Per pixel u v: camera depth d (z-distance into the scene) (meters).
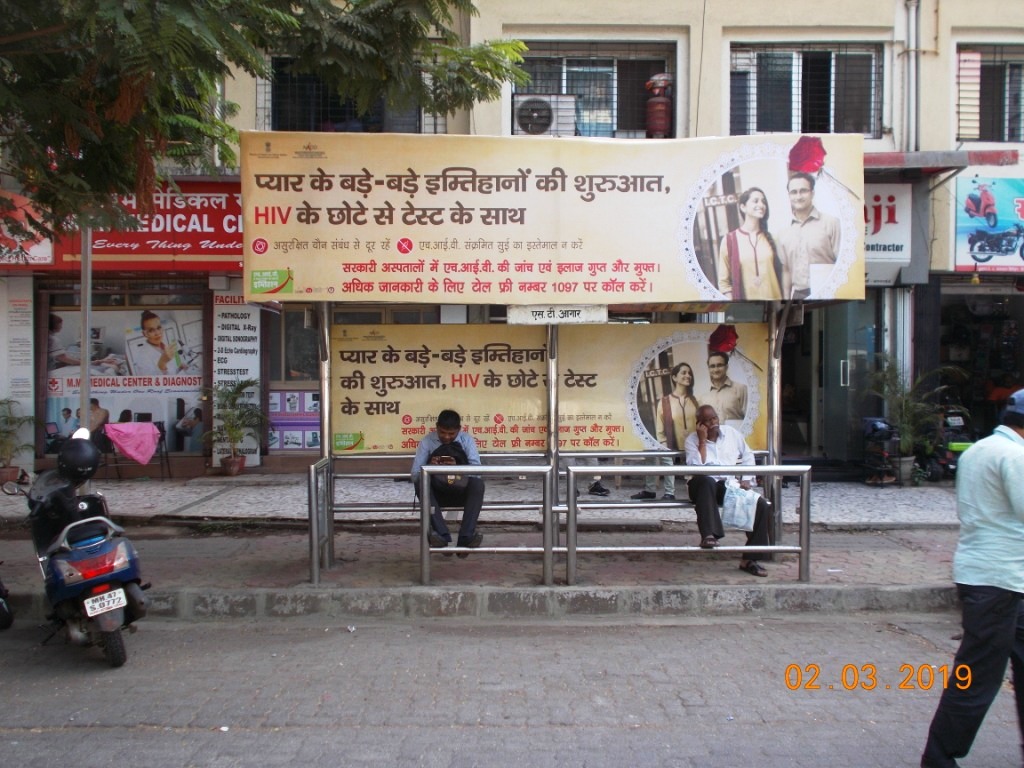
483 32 10.95
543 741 3.95
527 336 6.82
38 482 5.30
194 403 11.38
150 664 5.05
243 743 3.94
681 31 11.03
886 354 10.79
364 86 6.18
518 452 6.82
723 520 6.59
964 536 3.62
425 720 4.20
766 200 6.25
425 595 5.98
